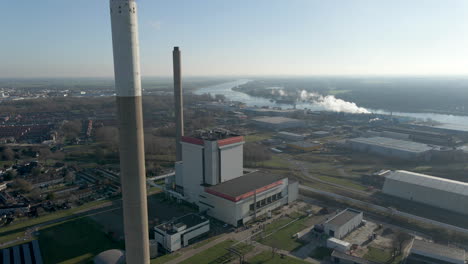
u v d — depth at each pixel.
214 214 95.81
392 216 94.25
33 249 78.62
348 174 136.50
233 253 76.00
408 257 71.94
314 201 107.50
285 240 81.94
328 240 78.44
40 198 110.62
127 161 60.06
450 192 97.94
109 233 84.88
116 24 56.53
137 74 59.31
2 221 93.88
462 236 81.69
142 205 62.12
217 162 101.44
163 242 79.25
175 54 122.88
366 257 72.88
